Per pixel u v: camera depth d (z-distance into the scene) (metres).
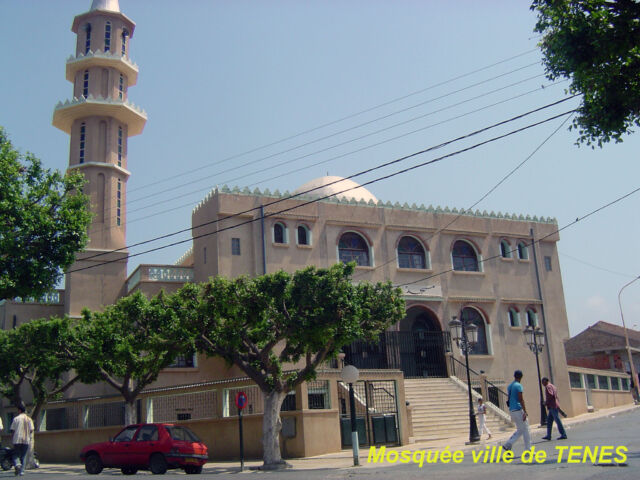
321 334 19.48
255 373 20.64
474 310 36.94
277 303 19.81
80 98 36.31
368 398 26.47
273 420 20.19
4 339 26.20
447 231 36.94
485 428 24.30
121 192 36.66
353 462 19.66
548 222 40.47
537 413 36.41
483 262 37.62
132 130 38.62
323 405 24.53
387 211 35.56
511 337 37.06
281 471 18.12
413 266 35.94
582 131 13.01
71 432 28.98
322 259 33.19
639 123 12.60
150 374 26.92
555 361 37.88
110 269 34.69
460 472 13.36
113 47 38.00
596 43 11.73
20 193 19.50
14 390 26.81
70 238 19.78
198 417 25.97
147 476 16.91
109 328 23.98
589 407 39.38
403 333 33.75
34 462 24.84
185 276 32.66
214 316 20.06
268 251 31.94
